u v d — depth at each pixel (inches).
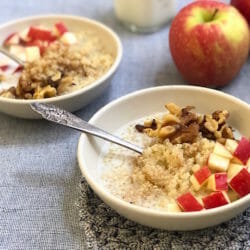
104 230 17.1
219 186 16.9
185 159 18.3
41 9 29.0
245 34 21.8
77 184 18.8
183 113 19.5
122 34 26.8
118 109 20.2
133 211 15.8
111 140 18.9
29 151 20.4
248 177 16.7
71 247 17.0
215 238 16.7
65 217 17.8
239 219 17.2
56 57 22.8
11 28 25.7
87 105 22.1
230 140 18.6
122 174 18.3
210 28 21.2
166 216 15.5
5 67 23.9
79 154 17.8
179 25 21.9
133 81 23.4
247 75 23.4
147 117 20.7
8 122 21.8
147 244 16.6
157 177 17.6
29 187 18.9
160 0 25.8
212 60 21.5
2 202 18.5
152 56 25.0
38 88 21.5
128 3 26.1
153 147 18.6
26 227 17.6
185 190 17.3
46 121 21.6
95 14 28.5
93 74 22.6
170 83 23.2
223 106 20.0
